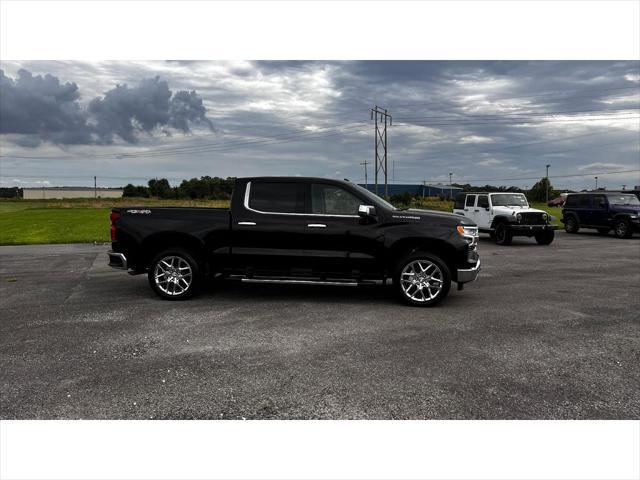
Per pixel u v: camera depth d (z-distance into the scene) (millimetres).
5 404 3672
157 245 7434
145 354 4758
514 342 5188
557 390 3934
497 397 3803
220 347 4977
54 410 3584
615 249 15492
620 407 3650
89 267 10812
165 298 7223
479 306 6926
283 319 6109
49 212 47156
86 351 4852
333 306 6855
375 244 6926
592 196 21578
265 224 7047
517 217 16734
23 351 4855
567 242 18250
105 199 78000
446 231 6859
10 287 8273
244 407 3631
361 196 7043
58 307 6750
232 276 7199
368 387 3979
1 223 28844
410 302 6879
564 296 7684
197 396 3811
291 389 3938
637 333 5555
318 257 6996
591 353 4832
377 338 5309
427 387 3979
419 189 113000
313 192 7121
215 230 7117
